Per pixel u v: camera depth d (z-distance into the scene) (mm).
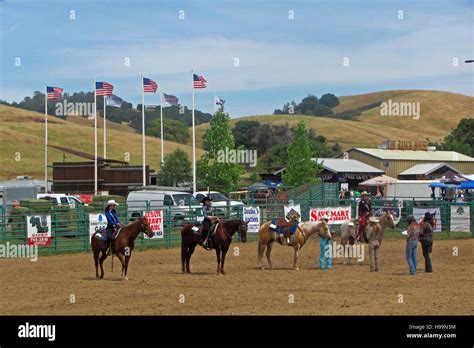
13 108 147250
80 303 18078
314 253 31016
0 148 108000
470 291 19781
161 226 34531
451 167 71188
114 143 120500
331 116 197625
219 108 59062
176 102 57781
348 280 22078
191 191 49656
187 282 21797
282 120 167125
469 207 39281
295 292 19625
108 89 59219
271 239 25125
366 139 146125
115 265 26969
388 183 54250
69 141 119812
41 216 31406
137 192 44219
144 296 19062
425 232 24141
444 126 167500
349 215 38500
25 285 21484
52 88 59750
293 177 62781
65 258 29797
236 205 38344
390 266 26031
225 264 27078
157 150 119812
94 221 32594
